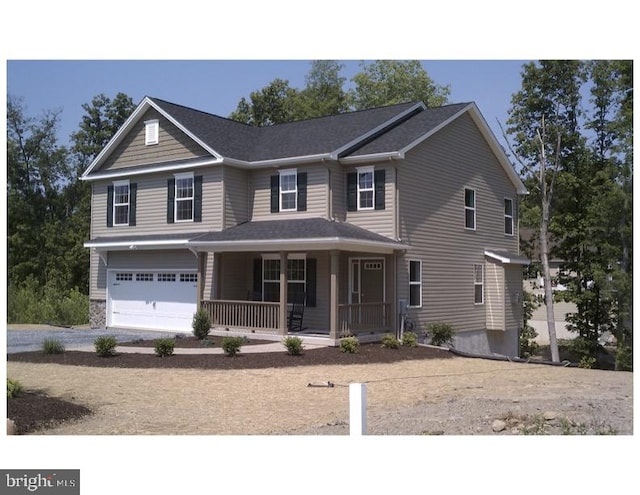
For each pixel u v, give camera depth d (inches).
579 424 378.6
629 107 1146.0
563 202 1251.2
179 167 928.9
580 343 1193.4
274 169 904.3
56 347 703.1
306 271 880.9
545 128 1230.3
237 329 832.3
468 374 605.3
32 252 1742.1
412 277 860.0
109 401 459.8
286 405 452.4
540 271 1318.9
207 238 855.1
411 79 1817.2
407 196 844.6
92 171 1061.1
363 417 319.6
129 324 1021.2
